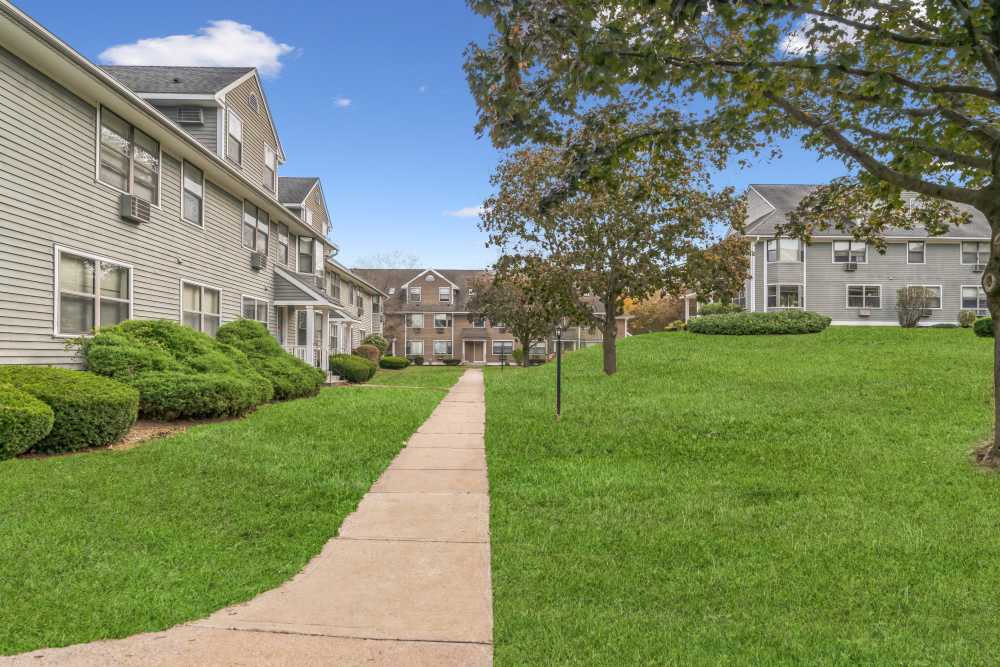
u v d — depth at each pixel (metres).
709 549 4.77
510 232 16.88
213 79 16.88
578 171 7.85
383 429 10.13
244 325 15.08
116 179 10.95
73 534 4.73
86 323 10.12
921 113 6.95
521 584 4.13
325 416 11.09
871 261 30.33
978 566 4.42
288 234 21.19
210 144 16.28
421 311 52.09
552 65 6.66
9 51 8.37
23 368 7.93
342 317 26.34
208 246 14.70
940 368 15.16
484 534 5.25
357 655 3.18
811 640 3.35
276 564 4.48
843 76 6.00
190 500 5.77
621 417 11.12
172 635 3.36
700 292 16.05
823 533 5.12
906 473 7.02
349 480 6.88
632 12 6.66
